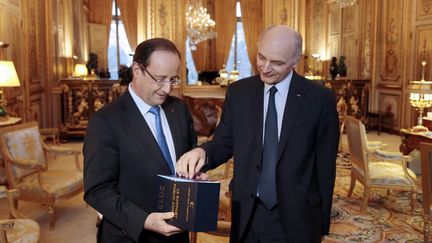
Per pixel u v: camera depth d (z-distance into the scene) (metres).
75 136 8.05
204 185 1.24
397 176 3.93
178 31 8.91
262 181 1.73
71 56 9.66
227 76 10.03
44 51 7.93
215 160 1.79
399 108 8.74
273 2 9.12
